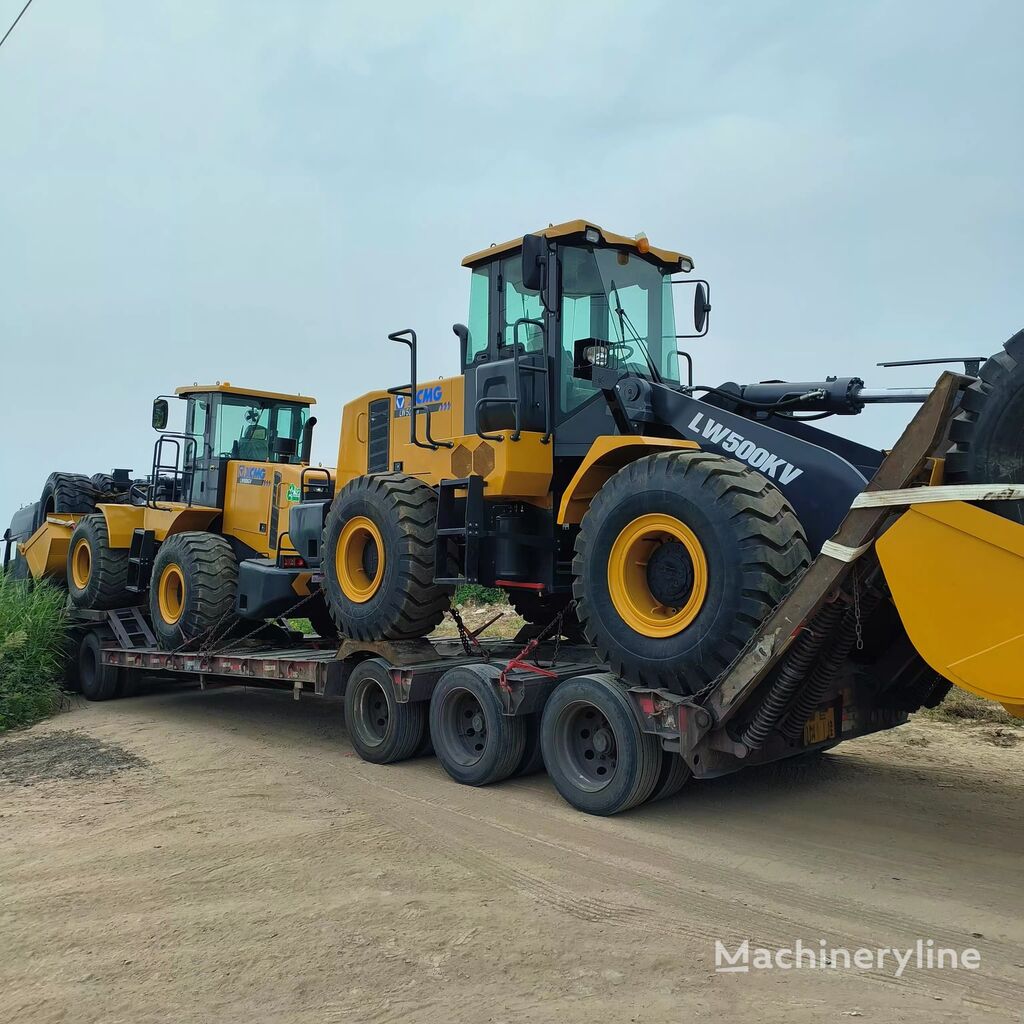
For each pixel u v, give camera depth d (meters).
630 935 3.64
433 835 4.96
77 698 10.85
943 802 5.50
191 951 3.55
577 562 5.32
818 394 5.64
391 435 7.46
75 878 4.40
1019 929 3.64
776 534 4.52
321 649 8.86
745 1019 2.96
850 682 5.56
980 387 3.73
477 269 6.86
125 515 10.70
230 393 10.36
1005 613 3.53
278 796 5.85
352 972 3.34
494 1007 3.07
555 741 5.51
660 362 6.70
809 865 4.42
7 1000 3.20
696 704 4.71
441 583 6.34
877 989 3.16
